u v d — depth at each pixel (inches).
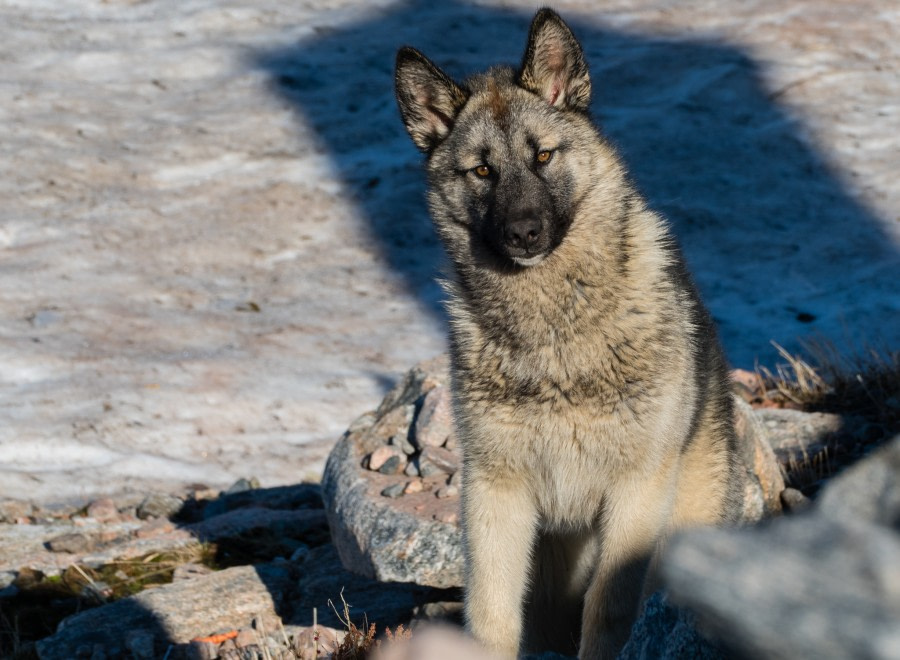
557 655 410.0
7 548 791.7
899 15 1958.7
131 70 1887.3
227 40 1962.4
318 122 1752.0
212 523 824.3
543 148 503.5
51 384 1159.0
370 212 1556.3
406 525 594.9
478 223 513.3
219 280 1411.2
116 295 1358.3
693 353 505.4
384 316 1343.5
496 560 487.8
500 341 486.0
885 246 1402.6
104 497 957.2
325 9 2047.2
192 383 1174.3
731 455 554.3
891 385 865.5
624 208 515.2
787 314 1283.2
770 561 128.0
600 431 470.6
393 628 583.8
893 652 112.3
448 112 544.1
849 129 1662.2
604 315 472.1
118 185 1599.4
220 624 622.5
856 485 157.2
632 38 1940.2
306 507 898.1
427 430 682.8
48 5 2063.2
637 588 475.2
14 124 1713.8
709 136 1654.8
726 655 241.9
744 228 1464.1
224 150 1689.2
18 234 1476.4
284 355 1245.1
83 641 601.3
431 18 1987.0
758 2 2046.0
